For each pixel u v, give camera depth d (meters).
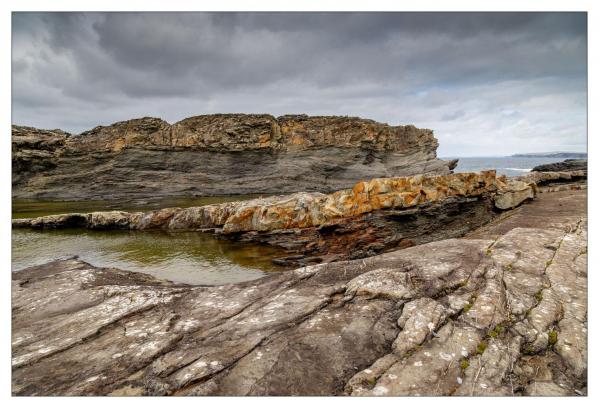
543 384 6.38
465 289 8.99
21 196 49.84
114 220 28.19
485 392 6.07
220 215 26.55
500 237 12.68
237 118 61.06
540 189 31.89
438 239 21.52
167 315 9.41
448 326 7.59
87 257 19.67
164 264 18.11
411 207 21.02
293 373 6.56
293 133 63.16
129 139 56.28
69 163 53.84
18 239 24.84
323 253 20.33
